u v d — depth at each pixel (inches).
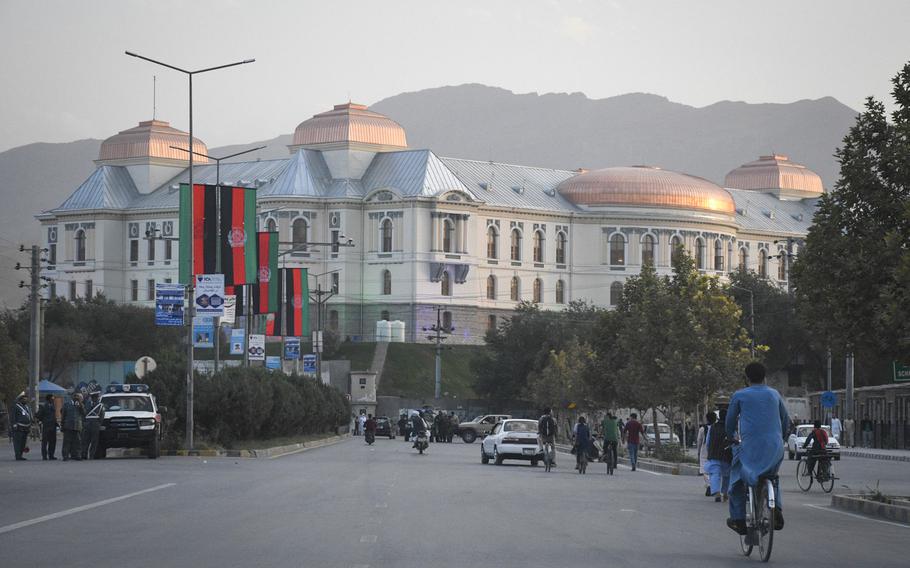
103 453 2479.1
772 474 963.3
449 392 7588.6
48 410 2375.7
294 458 2704.2
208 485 1646.2
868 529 1263.5
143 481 1702.8
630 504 1501.0
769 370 6860.2
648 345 3245.6
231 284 2928.2
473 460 3021.7
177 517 1198.9
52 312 7386.8
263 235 3425.2
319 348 5418.3
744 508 986.1
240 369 3127.5
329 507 1334.9
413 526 1151.0
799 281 1691.7
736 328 3144.7
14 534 1046.4
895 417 4252.0
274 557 920.9
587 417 5442.9
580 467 2416.3
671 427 3260.3
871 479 2348.7
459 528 1140.5
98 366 6343.5
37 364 3725.4
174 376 2805.1
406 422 5290.4
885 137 1663.4
